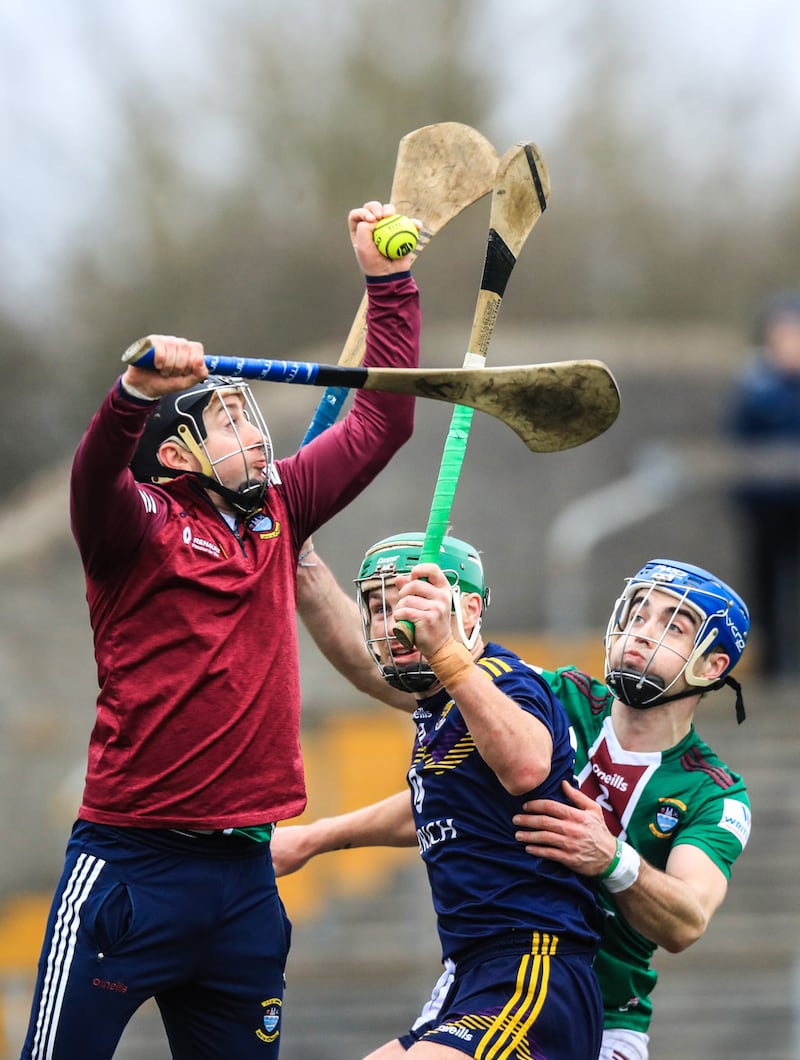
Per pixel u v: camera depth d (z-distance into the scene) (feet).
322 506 38.55
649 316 211.61
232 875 36.40
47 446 201.77
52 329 201.05
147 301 195.31
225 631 35.68
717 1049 98.17
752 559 120.98
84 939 35.27
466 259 191.01
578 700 40.96
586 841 35.91
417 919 107.04
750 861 108.37
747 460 117.70
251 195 198.49
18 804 113.91
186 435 36.06
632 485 146.92
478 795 36.76
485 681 34.65
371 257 37.73
